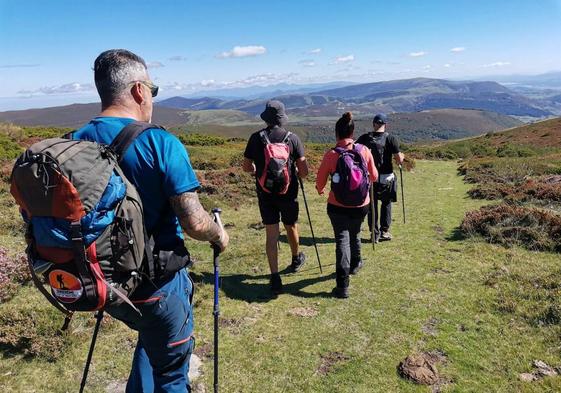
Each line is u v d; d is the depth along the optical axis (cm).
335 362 463
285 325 545
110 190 214
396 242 904
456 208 1248
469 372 439
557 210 1085
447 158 3409
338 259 621
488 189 1427
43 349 463
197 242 910
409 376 432
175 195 238
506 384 418
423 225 1050
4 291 579
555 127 6247
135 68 257
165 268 245
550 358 457
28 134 3020
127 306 243
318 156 2338
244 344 498
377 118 868
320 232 1020
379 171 877
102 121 246
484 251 804
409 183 1814
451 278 683
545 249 794
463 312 566
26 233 221
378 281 683
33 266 218
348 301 613
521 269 697
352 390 416
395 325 537
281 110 632
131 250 221
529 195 1266
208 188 1407
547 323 523
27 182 206
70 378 429
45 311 534
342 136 633
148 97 267
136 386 299
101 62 252
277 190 620
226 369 449
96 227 207
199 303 600
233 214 1194
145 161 235
